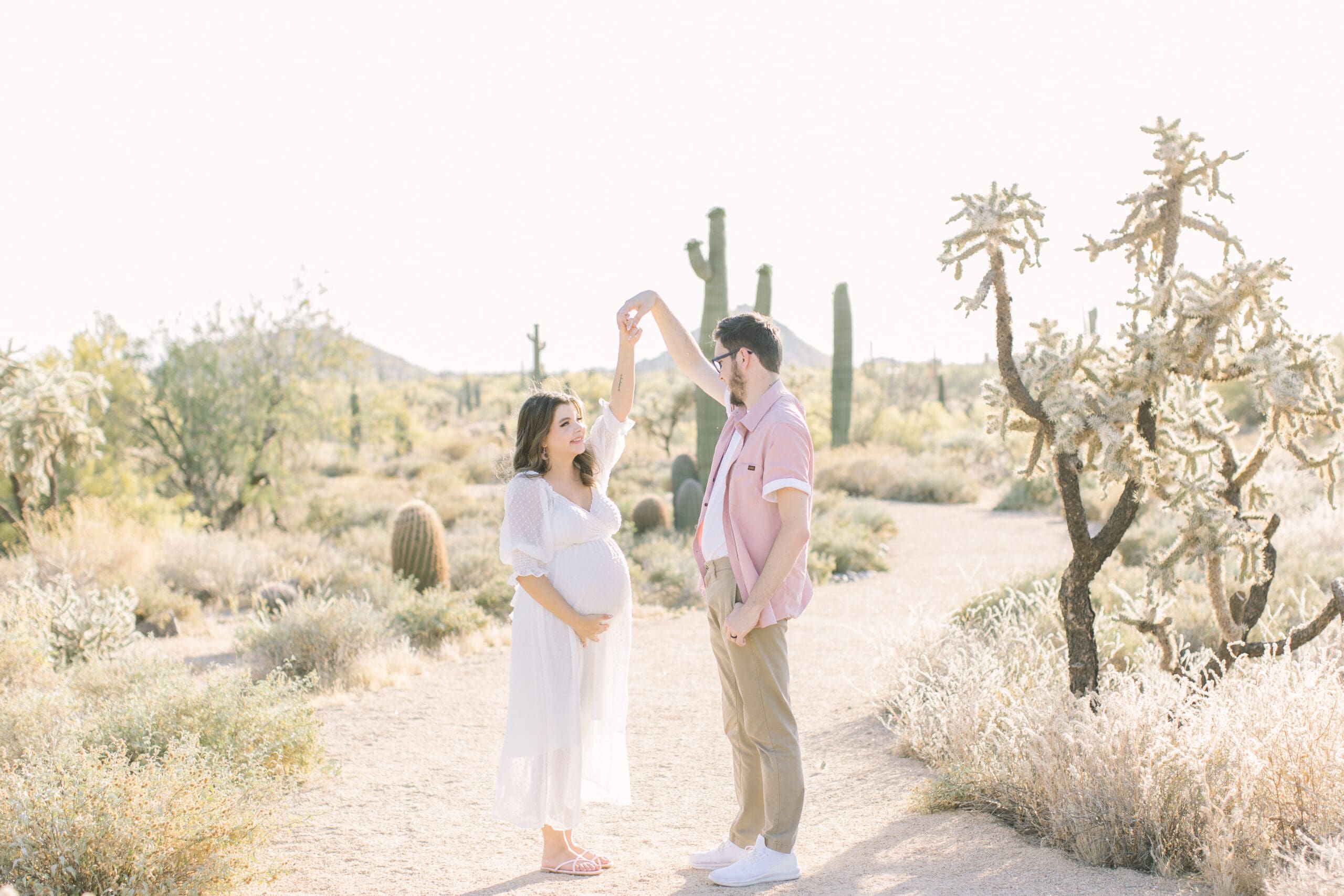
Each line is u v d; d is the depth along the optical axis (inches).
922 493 987.9
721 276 669.9
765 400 131.3
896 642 251.9
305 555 572.7
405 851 158.9
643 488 1027.9
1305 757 131.7
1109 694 161.2
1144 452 157.4
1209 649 190.1
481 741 240.1
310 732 209.0
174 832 133.6
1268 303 153.9
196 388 703.7
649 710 269.6
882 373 3208.7
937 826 152.8
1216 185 164.1
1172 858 126.4
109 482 591.8
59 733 193.2
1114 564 401.4
